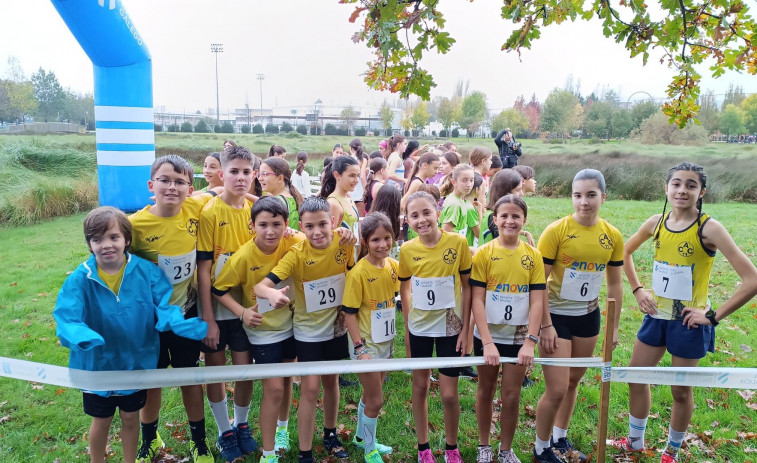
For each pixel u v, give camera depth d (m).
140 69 11.88
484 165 6.15
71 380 2.74
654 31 2.79
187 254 3.25
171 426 4.04
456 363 3.07
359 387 4.70
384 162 7.13
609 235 3.42
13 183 13.68
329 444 3.71
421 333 3.36
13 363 2.71
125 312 2.89
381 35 2.26
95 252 2.76
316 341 3.41
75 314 2.66
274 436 3.37
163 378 2.85
